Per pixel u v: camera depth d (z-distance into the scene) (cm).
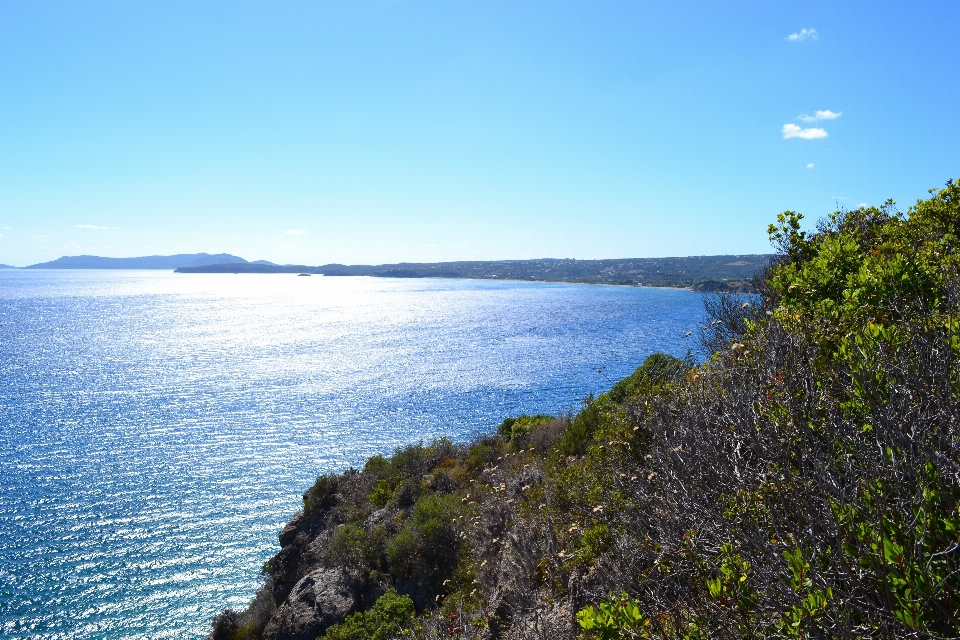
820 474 269
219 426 5369
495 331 12662
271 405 6181
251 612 2120
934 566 224
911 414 265
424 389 6856
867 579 234
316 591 1683
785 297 654
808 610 226
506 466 1738
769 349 440
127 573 2934
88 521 3456
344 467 4312
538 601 677
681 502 379
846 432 296
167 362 9056
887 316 472
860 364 318
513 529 898
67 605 2689
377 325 14438
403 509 2053
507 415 5628
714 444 391
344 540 1822
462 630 798
